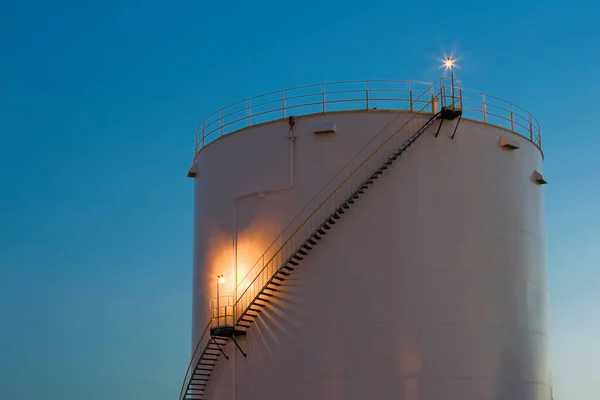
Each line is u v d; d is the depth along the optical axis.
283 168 42.59
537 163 46.66
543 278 45.22
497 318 41.50
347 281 40.34
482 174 42.94
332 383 39.50
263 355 41.09
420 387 39.22
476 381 40.16
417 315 40.03
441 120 42.16
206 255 45.19
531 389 42.34
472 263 41.50
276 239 42.03
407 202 41.16
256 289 41.97
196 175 47.81
